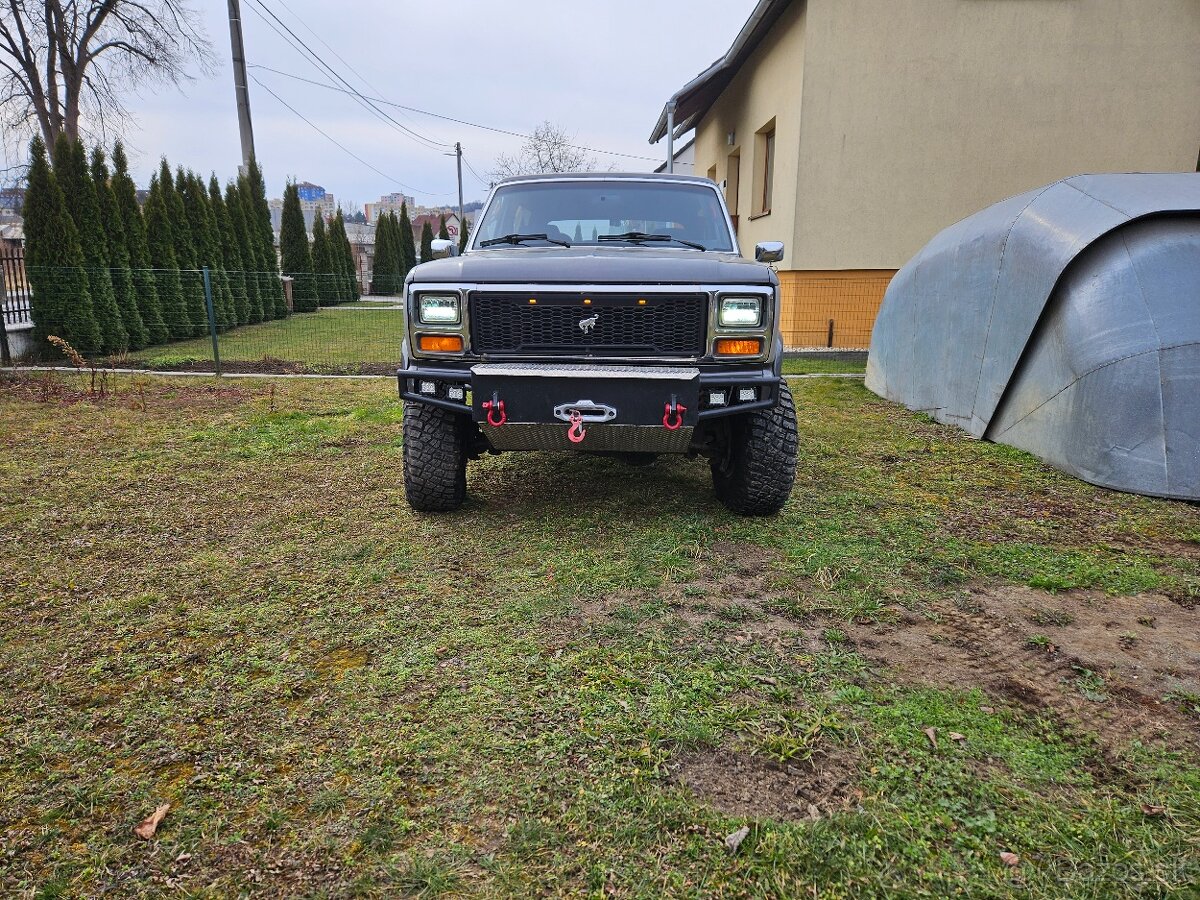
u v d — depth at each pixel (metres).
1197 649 2.61
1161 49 10.77
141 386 8.16
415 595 3.00
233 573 3.22
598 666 2.46
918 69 10.74
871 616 2.84
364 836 1.72
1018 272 5.41
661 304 3.34
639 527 3.80
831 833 1.72
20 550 3.47
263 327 16.19
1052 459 5.02
